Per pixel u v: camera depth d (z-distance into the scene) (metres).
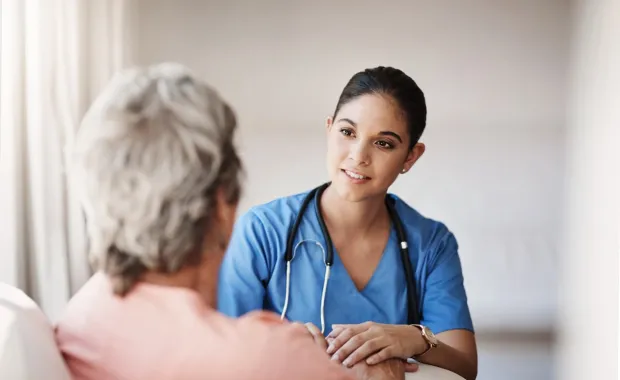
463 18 2.99
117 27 2.46
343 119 1.31
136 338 0.75
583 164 1.89
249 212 1.39
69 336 0.80
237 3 2.97
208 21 2.98
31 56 1.77
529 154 3.03
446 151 3.04
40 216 1.80
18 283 1.75
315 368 0.74
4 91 1.65
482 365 2.69
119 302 0.77
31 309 0.85
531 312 3.01
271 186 3.03
